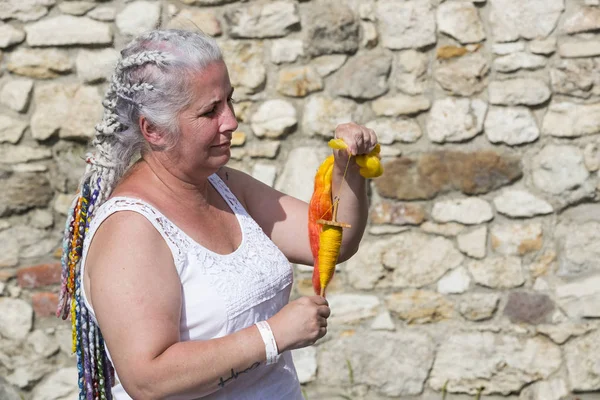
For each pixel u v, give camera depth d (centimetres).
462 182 1004
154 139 459
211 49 456
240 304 459
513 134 991
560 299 1002
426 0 990
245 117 1015
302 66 1007
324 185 525
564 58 979
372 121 1009
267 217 544
